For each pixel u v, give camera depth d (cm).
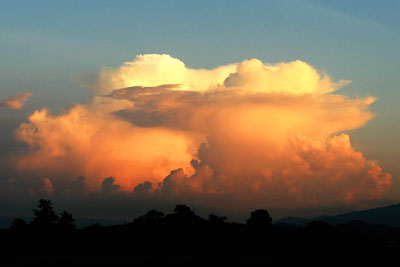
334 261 11131
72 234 15538
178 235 15200
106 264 10144
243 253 12825
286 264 10481
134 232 15712
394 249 13338
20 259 11012
